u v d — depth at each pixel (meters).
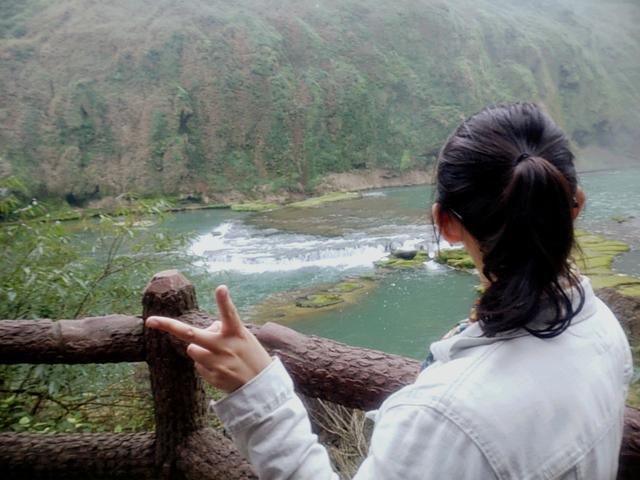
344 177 33.38
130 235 4.11
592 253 13.10
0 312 3.14
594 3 50.94
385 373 1.32
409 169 35.03
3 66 30.50
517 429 0.67
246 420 0.84
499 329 0.71
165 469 1.78
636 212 18.97
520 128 0.74
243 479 1.66
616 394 0.75
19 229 3.44
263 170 32.53
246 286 12.59
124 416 3.23
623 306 3.54
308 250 15.29
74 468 1.86
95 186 29.94
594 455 0.70
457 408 0.68
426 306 10.79
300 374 1.39
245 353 0.85
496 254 0.72
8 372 2.81
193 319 1.67
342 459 2.88
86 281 3.56
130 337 1.74
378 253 15.28
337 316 10.43
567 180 0.73
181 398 1.75
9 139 29.00
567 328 0.74
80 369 2.89
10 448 1.90
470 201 0.74
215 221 22.28
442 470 0.67
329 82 34.81
